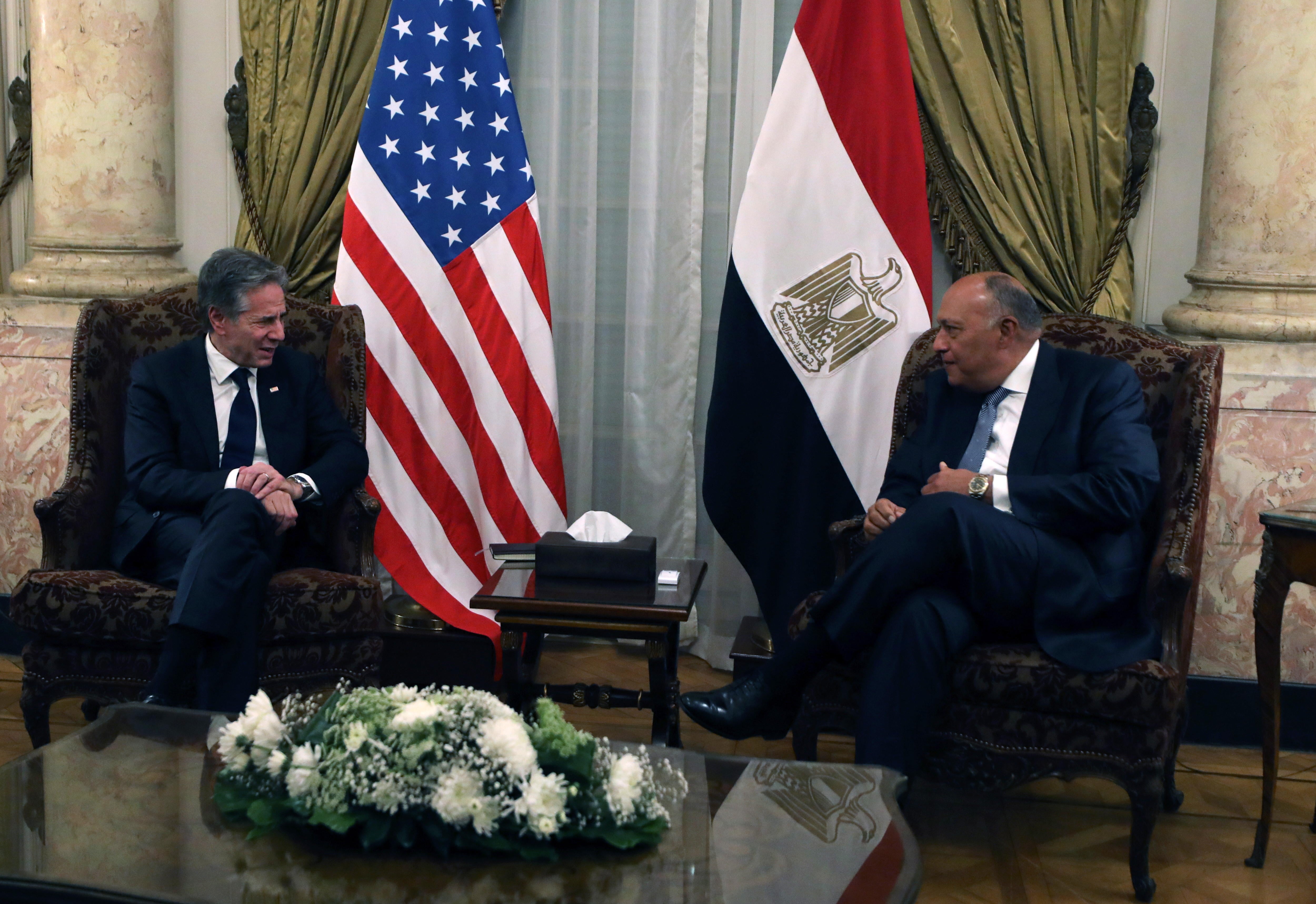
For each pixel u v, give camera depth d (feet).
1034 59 11.64
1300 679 11.14
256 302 9.96
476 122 11.73
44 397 12.50
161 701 8.53
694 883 5.42
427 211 11.62
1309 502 9.16
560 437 12.90
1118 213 11.86
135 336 10.82
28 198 13.47
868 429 11.39
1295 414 10.90
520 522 11.82
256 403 10.38
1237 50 10.94
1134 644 8.61
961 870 8.73
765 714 9.05
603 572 9.56
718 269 12.68
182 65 13.12
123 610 8.98
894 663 8.51
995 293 9.58
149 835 5.73
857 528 10.00
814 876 5.51
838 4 11.10
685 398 12.75
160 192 12.89
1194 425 9.18
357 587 9.46
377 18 12.50
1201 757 11.06
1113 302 11.94
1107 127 11.70
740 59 12.22
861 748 8.46
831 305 11.26
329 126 12.65
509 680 9.39
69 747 6.75
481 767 5.49
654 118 12.35
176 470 9.89
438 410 11.68
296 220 12.73
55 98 12.44
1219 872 8.84
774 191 11.21
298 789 5.52
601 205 12.85
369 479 11.55
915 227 11.22
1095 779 9.89
